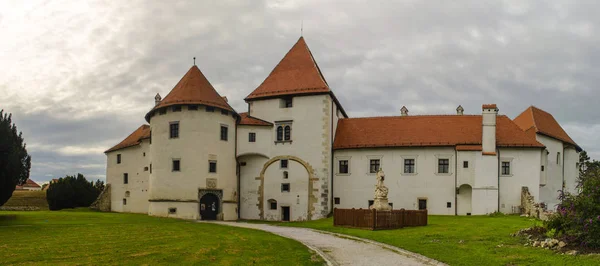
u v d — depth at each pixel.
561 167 57.22
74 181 68.50
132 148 58.28
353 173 51.28
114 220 39.06
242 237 27.78
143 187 55.34
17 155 36.72
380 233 29.75
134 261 18.61
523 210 47.00
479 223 35.28
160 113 48.81
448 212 48.41
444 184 48.84
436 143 49.50
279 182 50.81
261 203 50.88
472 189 47.69
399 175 50.06
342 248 23.23
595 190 20.22
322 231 32.84
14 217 38.84
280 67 55.06
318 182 49.81
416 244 23.58
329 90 50.41
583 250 19.02
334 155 52.16
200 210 47.00
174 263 18.30
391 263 18.58
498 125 51.41
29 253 20.56
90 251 21.23
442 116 53.34
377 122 54.28
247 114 54.66
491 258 18.39
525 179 48.09
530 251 19.56
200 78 50.00
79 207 66.81
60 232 29.03
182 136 47.31
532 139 49.28
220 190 48.31
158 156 48.19
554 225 22.31
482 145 48.31
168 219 42.97
